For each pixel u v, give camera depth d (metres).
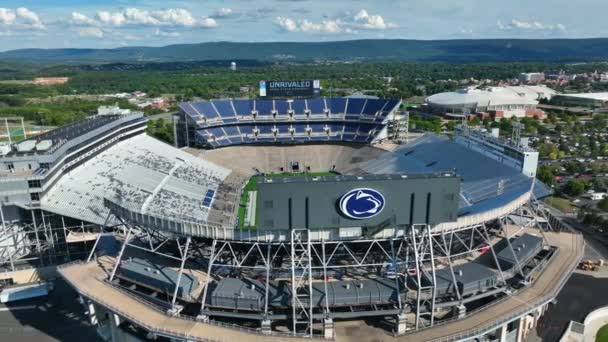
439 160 125.81
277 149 176.12
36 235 92.94
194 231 64.25
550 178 150.75
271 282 65.94
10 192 88.12
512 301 62.94
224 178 147.75
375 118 180.25
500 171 96.81
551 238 85.12
